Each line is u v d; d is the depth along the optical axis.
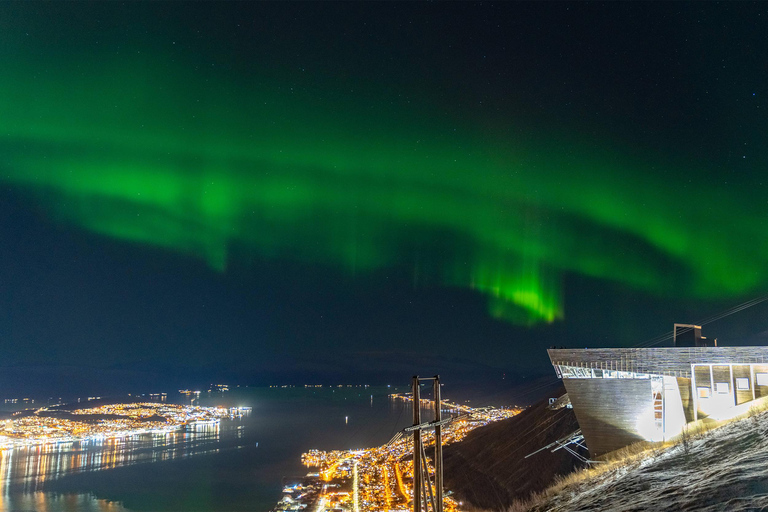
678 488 14.09
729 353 35.22
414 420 23.88
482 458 99.69
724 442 18.17
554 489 25.56
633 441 35.94
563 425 87.88
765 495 10.54
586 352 38.59
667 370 36.41
